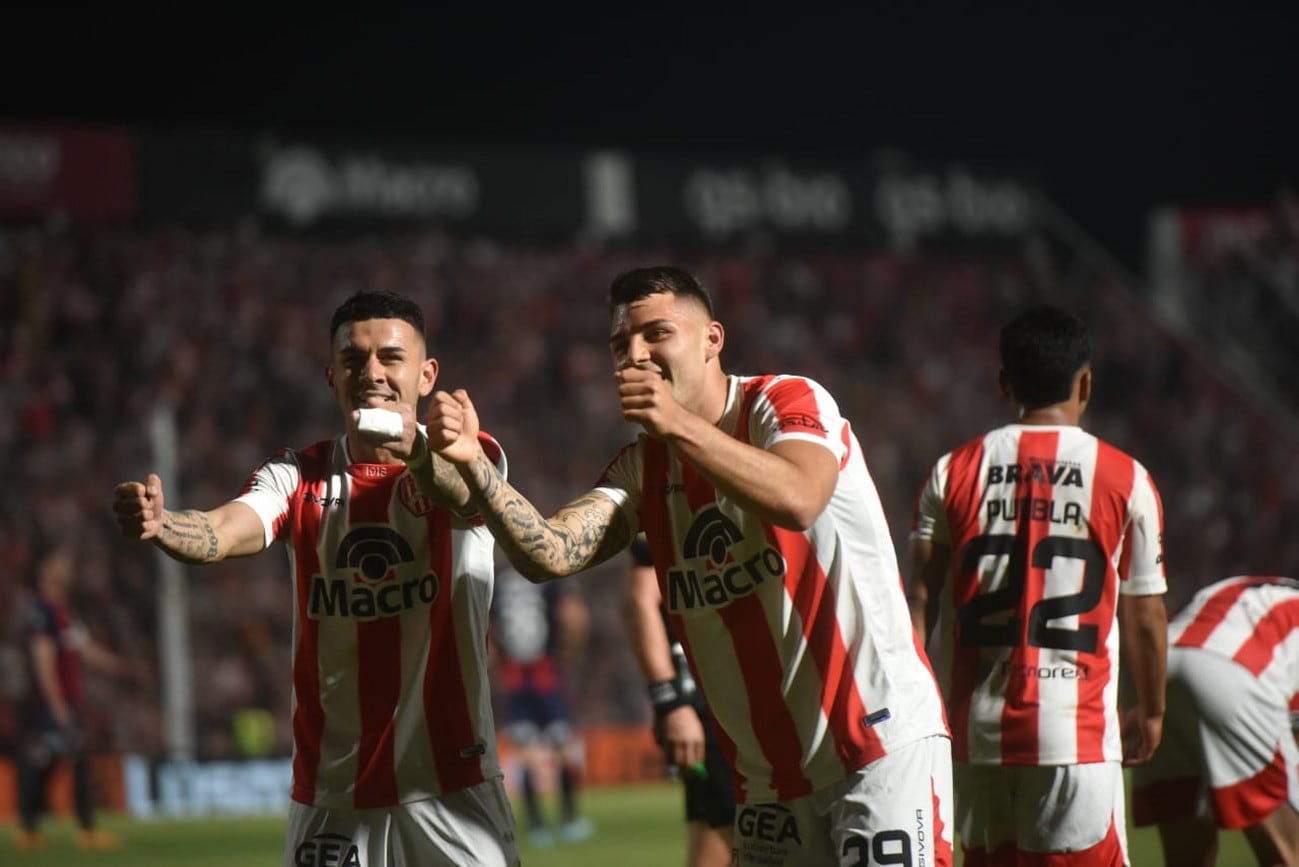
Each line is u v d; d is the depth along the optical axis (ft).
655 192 259.39
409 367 46.29
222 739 186.09
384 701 46.09
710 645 43.16
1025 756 51.67
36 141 221.87
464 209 248.32
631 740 188.96
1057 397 54.54
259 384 244.83
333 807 46.26
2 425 215.10
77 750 126.52
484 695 47.11
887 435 269.23
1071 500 52.95
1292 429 289.33
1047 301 310.86
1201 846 61.31
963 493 54.19
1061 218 330.75
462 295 275.80
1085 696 51.93
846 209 272.31
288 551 47.50
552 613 133.08
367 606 45.98
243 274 261.24
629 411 36.06
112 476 208.95
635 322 41.52
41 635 127.24
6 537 189.57
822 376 282.77
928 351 294.87
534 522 40.91
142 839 130.31
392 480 46.34
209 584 191.01
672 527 43.14
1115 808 51.90
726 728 43.86
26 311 241.55
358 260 272.72
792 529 38.09
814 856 42.78
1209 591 62.18
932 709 43.01
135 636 185.78
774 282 298.35
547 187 253.24
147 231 260.01
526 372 265.95
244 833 134.92
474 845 46.16
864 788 41.83
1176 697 59.62
